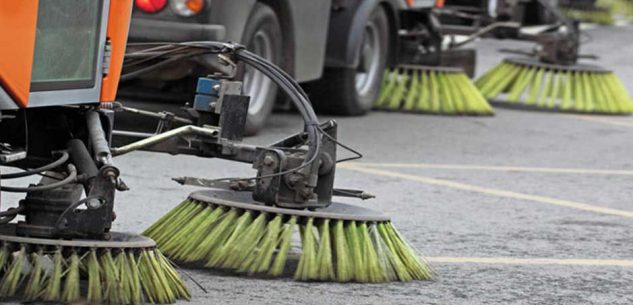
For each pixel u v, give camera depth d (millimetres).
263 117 14883
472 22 22141
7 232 6781
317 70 16094
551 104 20562
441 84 19188
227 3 13367
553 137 17188
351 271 7863
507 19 21984
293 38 15188
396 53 18906
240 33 13688
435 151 15133
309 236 7785
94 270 6625
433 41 19609
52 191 6809
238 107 8227
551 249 9711
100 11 7000
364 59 17828
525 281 8531
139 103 15734
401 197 11750
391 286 7969
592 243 10062
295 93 8062
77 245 6617
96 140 7078
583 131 18031
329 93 17516
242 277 7867
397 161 14102
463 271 8703
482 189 12523
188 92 14727
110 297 6633
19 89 6297
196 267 8008
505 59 20984
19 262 6594
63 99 6781
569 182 13336
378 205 11227
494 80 20812
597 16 39938
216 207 7723
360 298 7594
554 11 21156
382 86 19047
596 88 20594
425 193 12078
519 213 11305
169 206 10422
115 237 6898
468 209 11344
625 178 13867
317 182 7980
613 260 9430
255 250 7621
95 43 7020
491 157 14914
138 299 6715
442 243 9688
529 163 14602
